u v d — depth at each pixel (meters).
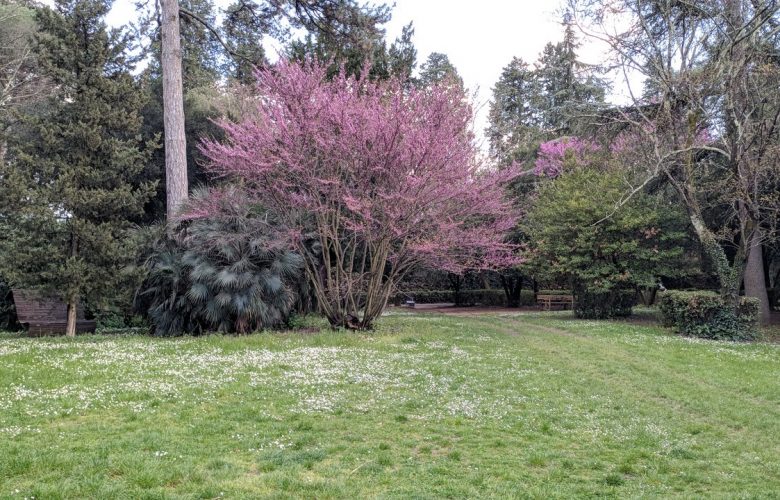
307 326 15.67
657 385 9.44
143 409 6.96
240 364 9.96
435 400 7.95
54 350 11.02
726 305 15.41
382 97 14.90
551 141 29.30
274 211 14.77
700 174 18.03
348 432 6.41
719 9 16.17
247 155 13.16
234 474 4.91
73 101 14.09
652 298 29.50
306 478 4.92
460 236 14.47
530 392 8.66
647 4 17.56
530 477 5.26
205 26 20.38
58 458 5.09
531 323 18.84
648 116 18.02
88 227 13.55
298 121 13.39
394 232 13.75
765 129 15.14
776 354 12.68
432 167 13.16
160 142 23.14
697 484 5.35
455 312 26.06
